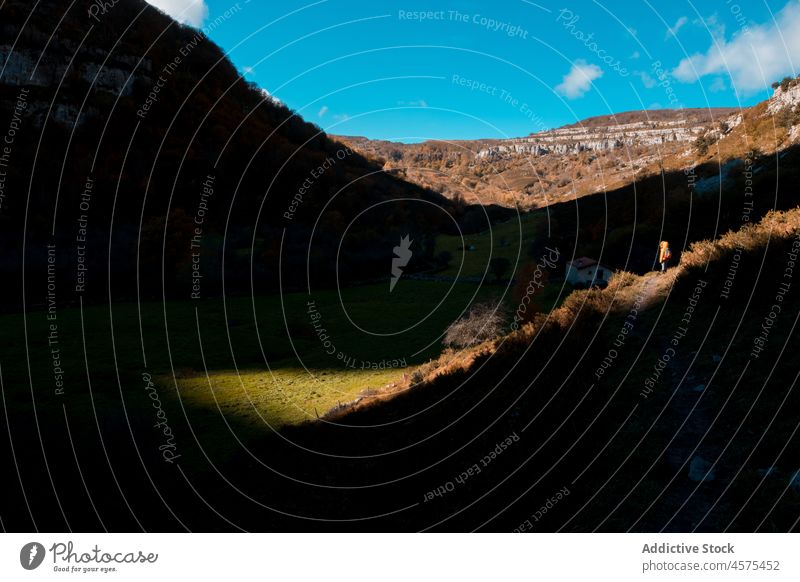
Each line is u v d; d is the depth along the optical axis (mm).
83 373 34781
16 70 93812
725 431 9633
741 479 8055
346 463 16828
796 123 52438
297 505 14430
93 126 92500
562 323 19859
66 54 98562
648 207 45250
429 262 71500
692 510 7949
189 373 35594
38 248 58938
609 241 39531
